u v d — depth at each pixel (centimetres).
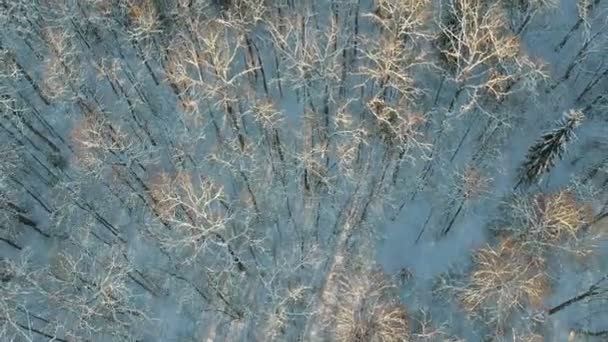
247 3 4056
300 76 4141
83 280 4031
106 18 4297
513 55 3781
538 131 4316
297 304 4238
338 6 4425
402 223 4328
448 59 3997
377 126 4175
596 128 4294
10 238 4284
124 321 4156
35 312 4094
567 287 4075
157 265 4322
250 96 4403
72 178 4409
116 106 4484
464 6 3578
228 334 4222
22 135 4378
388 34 4116
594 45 4203
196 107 4178
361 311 4031
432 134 4281
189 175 4259
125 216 4400
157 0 4244
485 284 3709
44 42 4319
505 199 4162
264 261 4322
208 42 3756
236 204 4325
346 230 4325
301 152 4312
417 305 4116
